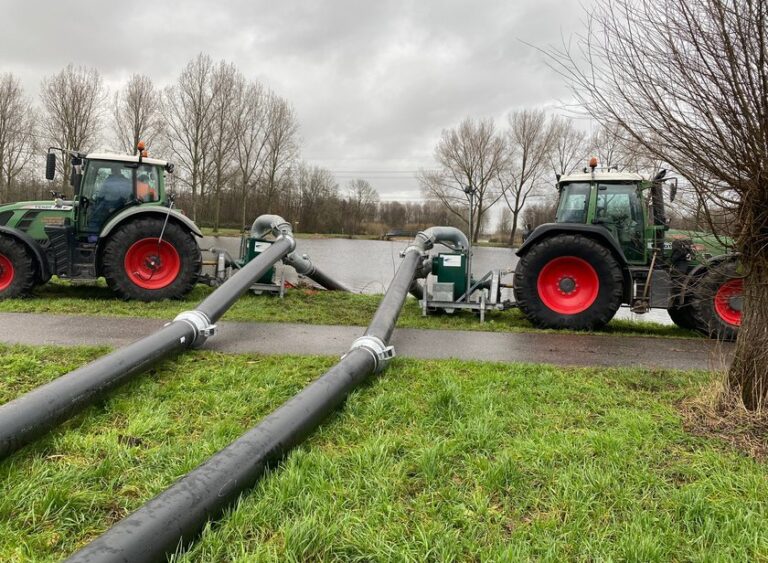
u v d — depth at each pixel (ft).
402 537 6.79
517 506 7.62
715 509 7.46
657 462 8.93
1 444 8.05
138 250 24.25
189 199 112.98
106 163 25.12
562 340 19.69
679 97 9.89
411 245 24.11
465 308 23.99
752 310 10.68
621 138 11.15
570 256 22.18
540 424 10.42
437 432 10.09
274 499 7.42
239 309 23.17
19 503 7.24
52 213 24.44
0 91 109.19
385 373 13.64
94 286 28.94
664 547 6.72
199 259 24.86
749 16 8.99
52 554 6.42
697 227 11.23
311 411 9.59
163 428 9.84
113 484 7.93
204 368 13.43
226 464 7.50
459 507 7.47
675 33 9.72
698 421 10.63
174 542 6.21
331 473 8.25
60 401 9.37
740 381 10.80
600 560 6.44
